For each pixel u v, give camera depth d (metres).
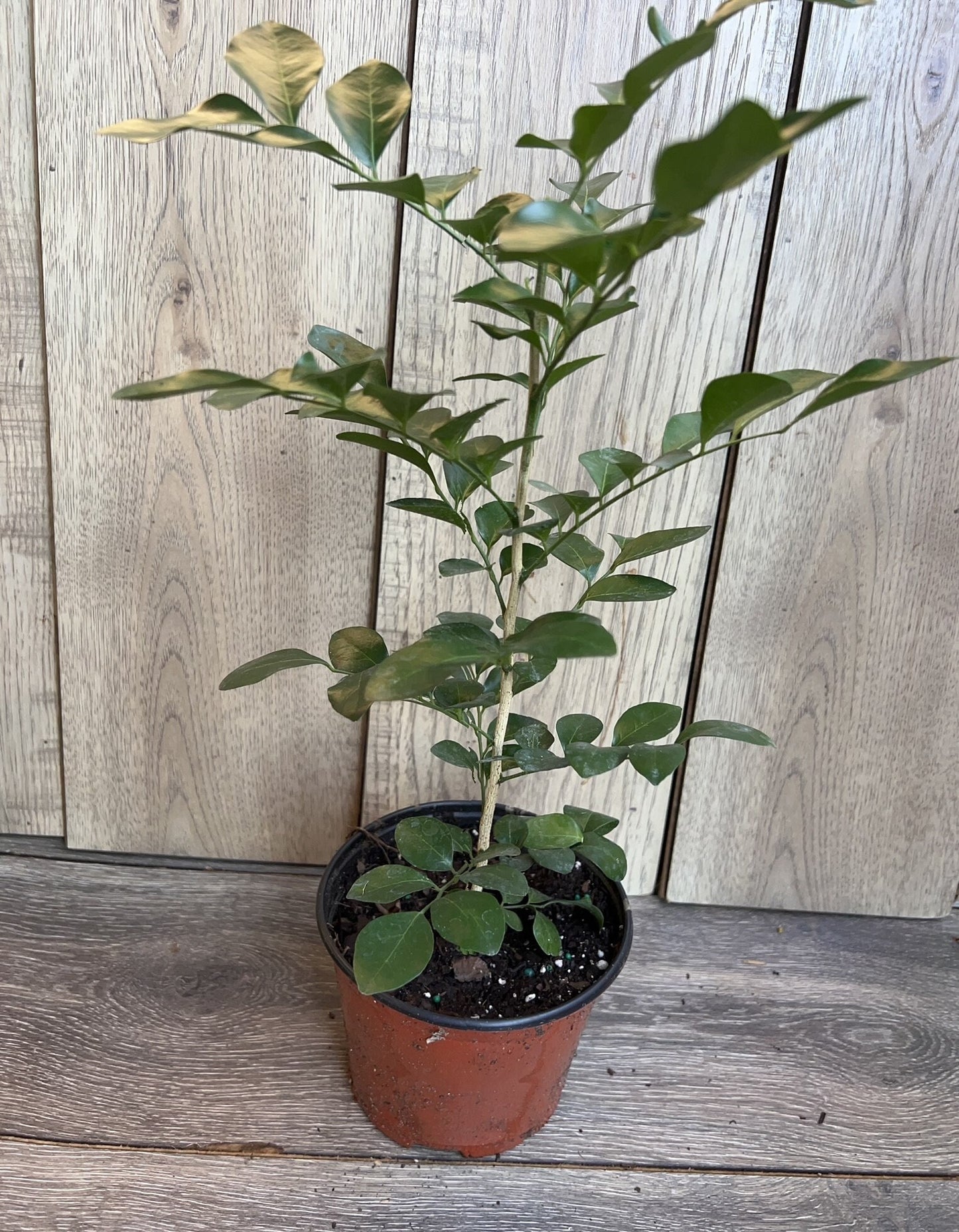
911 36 0.87
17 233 0.93
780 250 0.92
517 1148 0.91
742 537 1.02
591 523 1.02
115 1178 0.85
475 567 0.78
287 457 1.00
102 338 0.95
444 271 0.92
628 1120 0.94
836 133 0.89
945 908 1.19
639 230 0.47
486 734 0.86
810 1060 1.01
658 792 1.14
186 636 1.07
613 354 0.95
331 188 0.90
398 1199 0.85
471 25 0.86
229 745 1.13
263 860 1.19
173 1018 0.99
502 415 0.97
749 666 1.07
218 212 0.91
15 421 0.99
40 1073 0.93
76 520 1.02
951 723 1.09
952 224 0.92
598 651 0.58
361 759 1.14
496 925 0.73
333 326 0.95
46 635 1.09
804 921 1.19
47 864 1.16
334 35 0.87
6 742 1.13
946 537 1.02
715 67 0.88
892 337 0.95
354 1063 0.89
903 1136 0.94
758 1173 0.90
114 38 0.86
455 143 0.89
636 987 1.07
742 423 0.68
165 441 0.99
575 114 0.51
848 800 1.13
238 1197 0.84
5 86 0.88
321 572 1.05
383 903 0.78
